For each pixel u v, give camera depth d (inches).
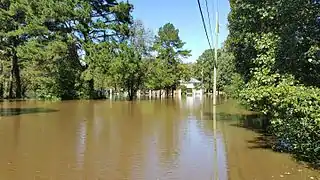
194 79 3405.5
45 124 725.9
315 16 381.1
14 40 1638.8
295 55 397.7
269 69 435.5
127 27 1745.8
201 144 512.4
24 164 386.6
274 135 575.8
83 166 379.6
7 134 590.6
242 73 687.1
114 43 1690.5
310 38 384.5
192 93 3041.3
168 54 2420.0
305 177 331.9
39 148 474.3
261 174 345.4
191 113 1015.6
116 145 499.2
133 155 435.5
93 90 1742.1
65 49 1567.4
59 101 1530.5
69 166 379.2
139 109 1152.2
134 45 1987.0
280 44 419.5
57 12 1566.2
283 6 394.9
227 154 441.1
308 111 331.9
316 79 403.2
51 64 1633.9
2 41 1600.6
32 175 344.5
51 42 1561.3
